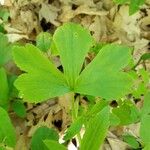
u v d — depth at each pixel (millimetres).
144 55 892
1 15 1053
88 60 924
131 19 1159
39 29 1094
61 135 848
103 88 319
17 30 1045
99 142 276
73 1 1176
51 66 329
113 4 1177
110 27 1151
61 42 330
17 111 655
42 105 879
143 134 365
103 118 278
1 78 588
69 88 332
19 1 1122
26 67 323
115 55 320
